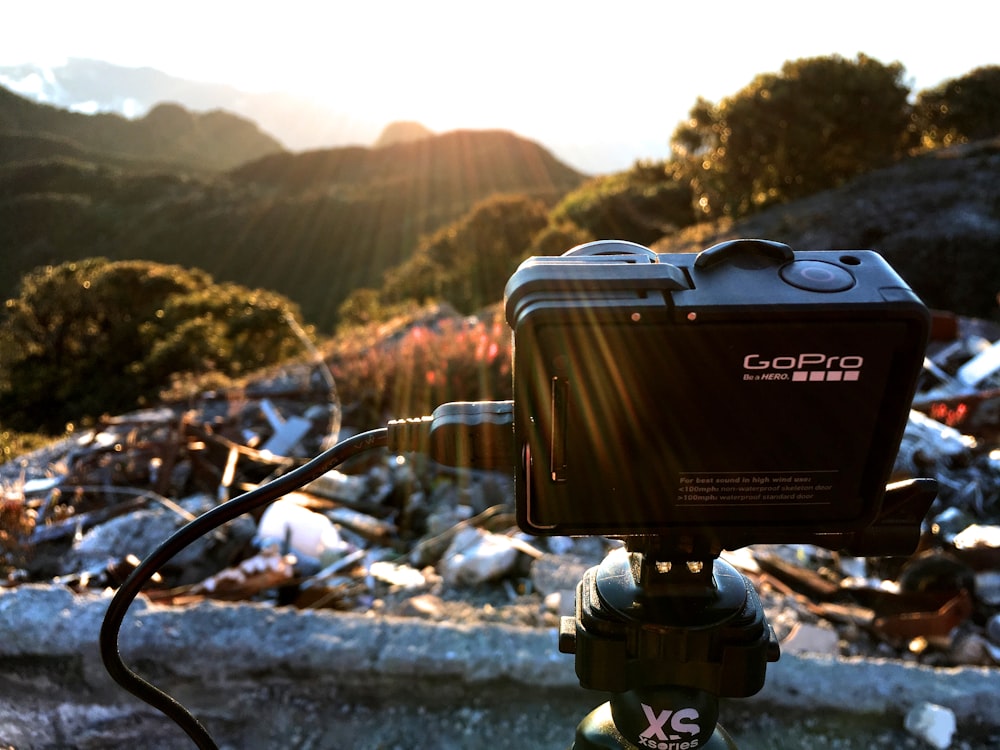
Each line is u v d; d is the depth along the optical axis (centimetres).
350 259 10594
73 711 242
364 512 466
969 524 420
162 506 485
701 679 100
